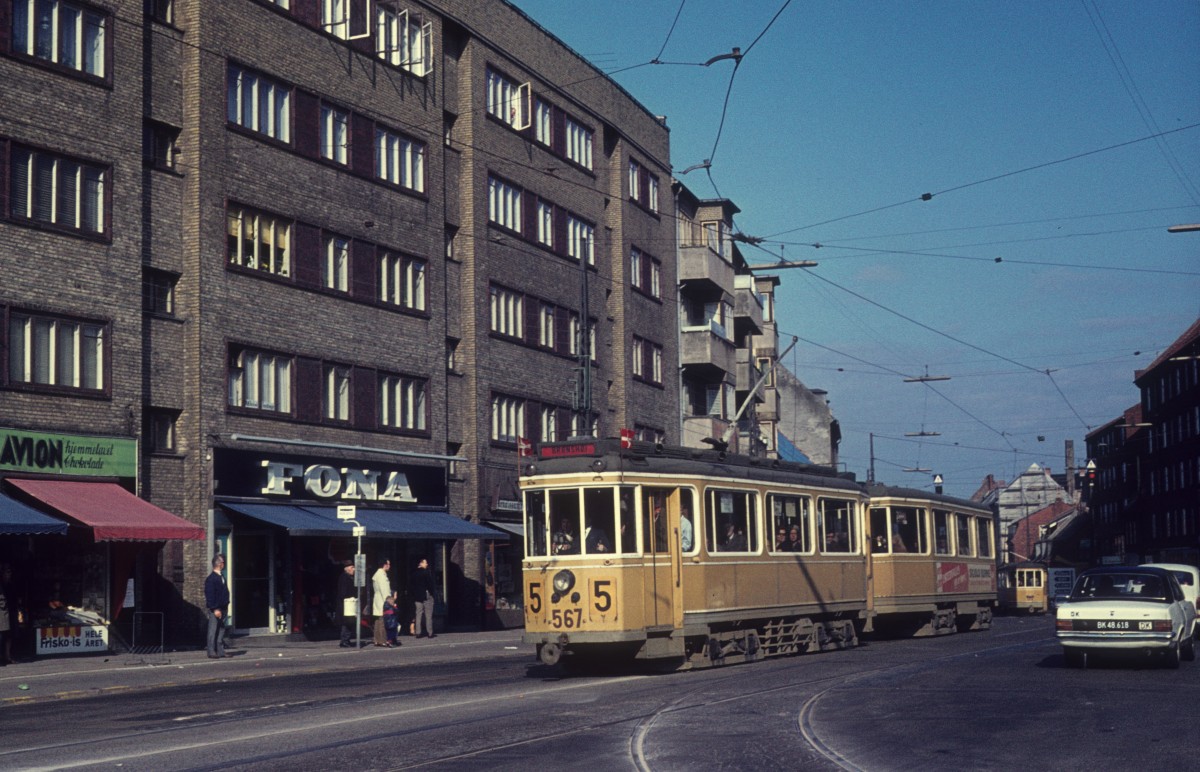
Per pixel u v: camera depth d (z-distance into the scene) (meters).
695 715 14.95
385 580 29.72
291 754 11.98
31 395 25.39
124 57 27.83
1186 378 86.31
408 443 36.75
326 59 34.25
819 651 26.25
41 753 12.29
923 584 32.00
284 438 31.92
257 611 30.70
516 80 43.50
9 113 25.23
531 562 20.42
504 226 42.22
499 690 18.11
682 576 21.08
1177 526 87.94
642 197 53.03
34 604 25.22
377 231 35.91
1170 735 13.05
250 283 31.16
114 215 27.38
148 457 28.19
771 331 71.69
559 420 45.28
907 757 11.73
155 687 20.02
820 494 26.53
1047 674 20.33
